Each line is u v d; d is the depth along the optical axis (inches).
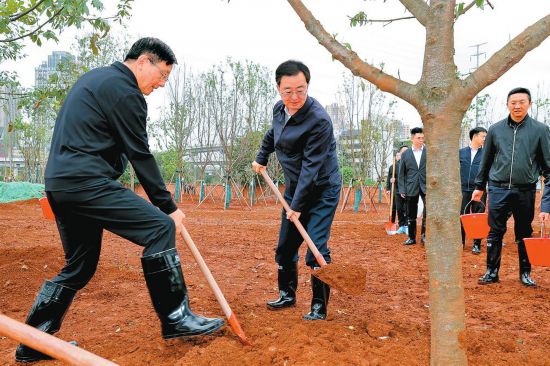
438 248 77.5
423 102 77.4
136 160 109.1
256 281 202.1
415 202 313.4
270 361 102.3
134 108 106.7
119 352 113.7
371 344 114.0
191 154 863.7
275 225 427.5
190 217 512.7
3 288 173.5
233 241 309.9
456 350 77.0
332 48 82.2
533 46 70.6
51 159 107.0
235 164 824.3
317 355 101.0
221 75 774.5
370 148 728.3
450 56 76.4
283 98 133.2
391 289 190.4
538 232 359.9
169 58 113.8
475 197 219.0
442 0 75.8
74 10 169.6
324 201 143.2
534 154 194.7
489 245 203.2
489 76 72.1
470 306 163.9
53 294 113.3
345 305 163.0
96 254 117.3
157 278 107.7
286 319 137.3
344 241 327.6
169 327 109.0
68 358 67.9
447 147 76.4
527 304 165.8
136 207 107.3
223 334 121.7
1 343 124.6
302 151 141.3
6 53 260.5
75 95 107.0
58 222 113.1
